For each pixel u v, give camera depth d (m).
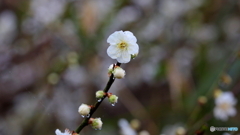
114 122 1.23
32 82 1.17
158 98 1.32
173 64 1.20
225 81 0.85
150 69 1.27
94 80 1.22
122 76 0.61
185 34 1.34
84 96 1.18
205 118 0.82
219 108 0.81
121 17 1.35
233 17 1.43
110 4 1.36
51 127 1.09
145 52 1.30
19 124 1.12
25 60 1.24
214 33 1.40
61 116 1.10
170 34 1.34
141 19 1.37
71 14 1.32
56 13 1.33
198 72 1.30
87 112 0.63
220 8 1.40
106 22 1.31
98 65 1.23
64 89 1.12
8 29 1.37
